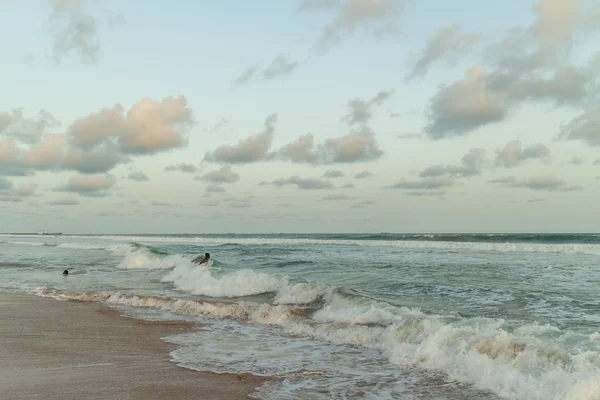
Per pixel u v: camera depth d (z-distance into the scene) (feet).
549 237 166.50
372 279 52.31
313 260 85.56
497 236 179.42
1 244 231.50
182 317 36.17
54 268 83.25
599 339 22.04
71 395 17.72
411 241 176.96
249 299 42.73
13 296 47.93
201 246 174.29
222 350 25.54
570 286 44.47
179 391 18.34
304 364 22.57
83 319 35.29
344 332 28.43
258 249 141.59
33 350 25.48
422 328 25.49
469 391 18.28
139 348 26.04
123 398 17.44
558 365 18.53
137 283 58.70
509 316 30.22
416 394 18.04
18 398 17.39
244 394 18.07
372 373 20.95
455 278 52.01
